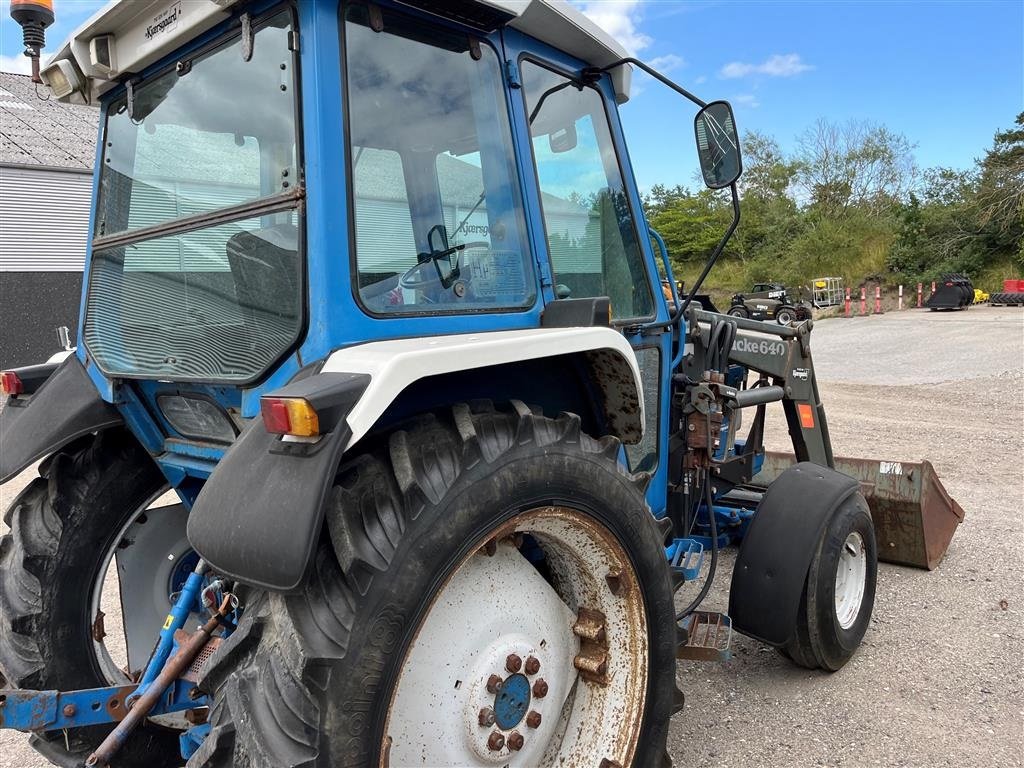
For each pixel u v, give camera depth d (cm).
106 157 254
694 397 327
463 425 180
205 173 210
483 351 177
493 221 222
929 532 423
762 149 4216
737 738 284
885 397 1037
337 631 152
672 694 230
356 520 162
